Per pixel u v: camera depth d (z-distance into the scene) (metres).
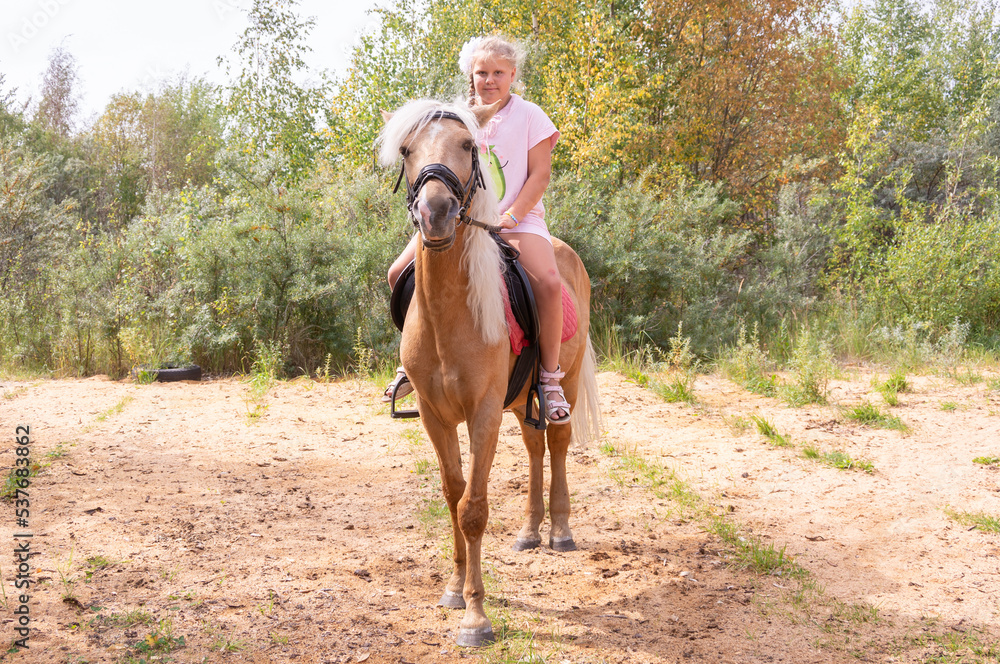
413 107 3.15
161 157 29.20
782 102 15.66
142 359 10.04
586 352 4.69
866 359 10.51
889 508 5.03
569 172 12.37
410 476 5.79
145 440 6.73
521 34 16.84
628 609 3.64
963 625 3.49
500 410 3.36
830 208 15.23
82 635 3.28
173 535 4.54
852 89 26.00
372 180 11.59
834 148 16.69
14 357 10.32
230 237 10.60
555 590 3.87
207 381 9.87
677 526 4.77
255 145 14.45
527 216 3.92
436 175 2.92
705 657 3.20
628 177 15.31
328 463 6.15
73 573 3.94
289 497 5.32
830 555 4.31
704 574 4.05
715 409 7.80
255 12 14.63
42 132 27.34
